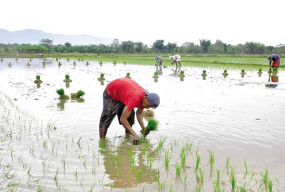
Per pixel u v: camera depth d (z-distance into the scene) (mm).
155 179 4406
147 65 37188
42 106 9820
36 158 5129
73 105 10055
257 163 4977
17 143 5887
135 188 4109
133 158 4992
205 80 19094
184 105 10062
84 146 5832
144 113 8523
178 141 6160
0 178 4312
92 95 12469
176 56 29375
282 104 10234
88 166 4863
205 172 4637
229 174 4562
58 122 7594
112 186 4152
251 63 36781
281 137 6371
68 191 3975
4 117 8070
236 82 17828
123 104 6391
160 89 14492
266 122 7629
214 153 5449
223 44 108875
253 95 12430
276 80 18859
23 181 4238
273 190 4035
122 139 6363
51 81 18375
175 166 4820
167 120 7895
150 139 6332
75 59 57688
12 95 12250
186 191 4016
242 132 6754
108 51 107500
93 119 7961
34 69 30125
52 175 4477
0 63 42500
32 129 6906
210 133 6695
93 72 26016
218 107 9688
